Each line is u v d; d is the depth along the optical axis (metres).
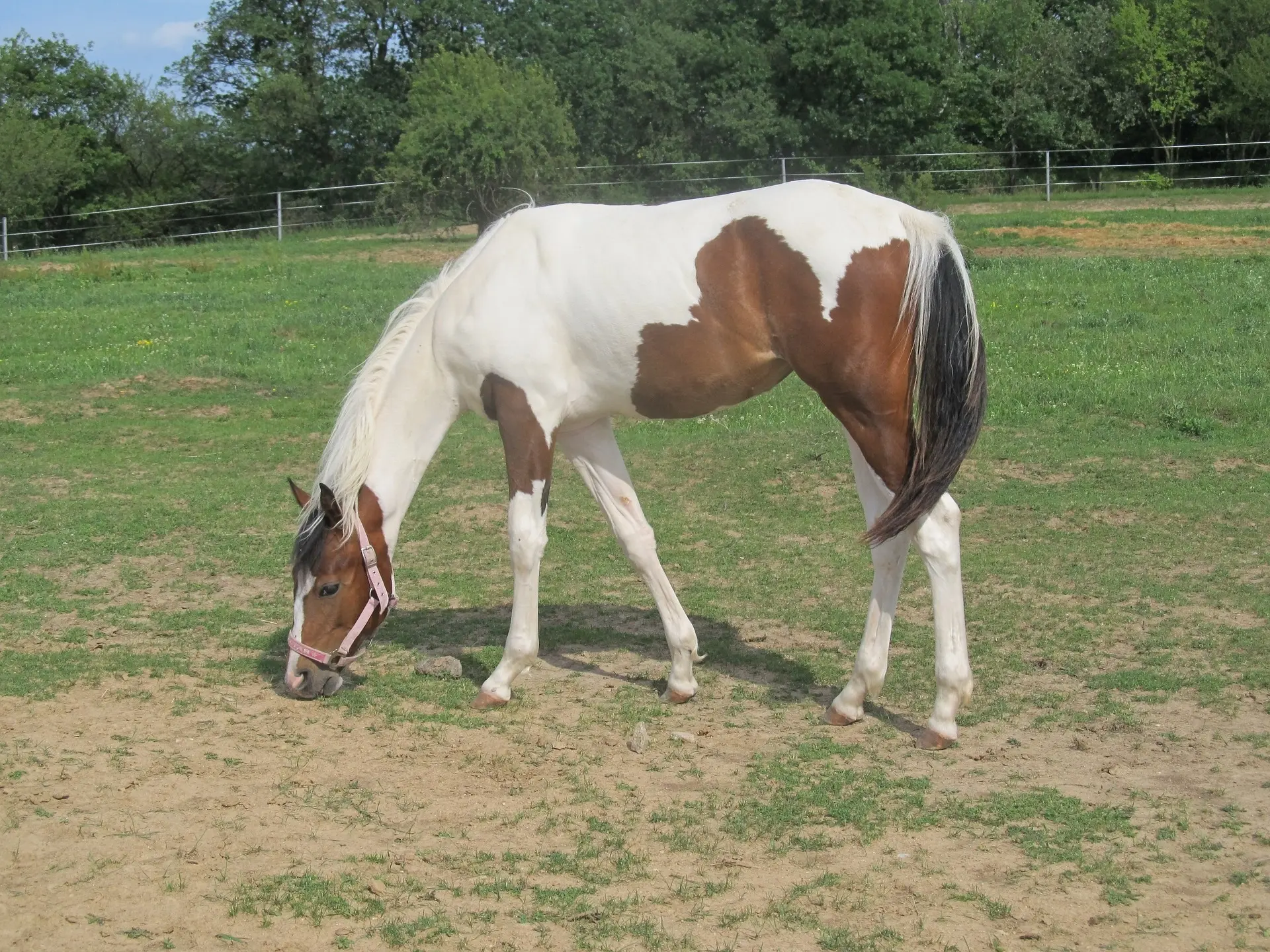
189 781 4.63
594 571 7.68
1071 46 33.78
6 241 28.39
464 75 26.84
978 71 34.03
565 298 5.19
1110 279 16.58
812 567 7.63
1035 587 7.08
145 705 5.45
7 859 4.02
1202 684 5.57
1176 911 3.69
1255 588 6.90
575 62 35.44
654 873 3.96
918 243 4.79
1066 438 10.22
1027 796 4.48
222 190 41.00
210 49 41.31
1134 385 11.39
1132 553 7.63
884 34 30.42
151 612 6.88
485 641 6.45
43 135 35.59
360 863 4.02
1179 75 32.03
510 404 5.32
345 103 38.09
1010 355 12.90
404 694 5.66
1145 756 4.86
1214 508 8.36
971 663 5.96
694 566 7.70
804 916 3.68
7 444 10.85
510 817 4.37
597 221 5.28
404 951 3.51
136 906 3.73
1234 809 4.36
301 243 27.25
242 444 10.89
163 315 16.75
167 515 8.77
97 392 12.53
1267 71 30.03
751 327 4.96
